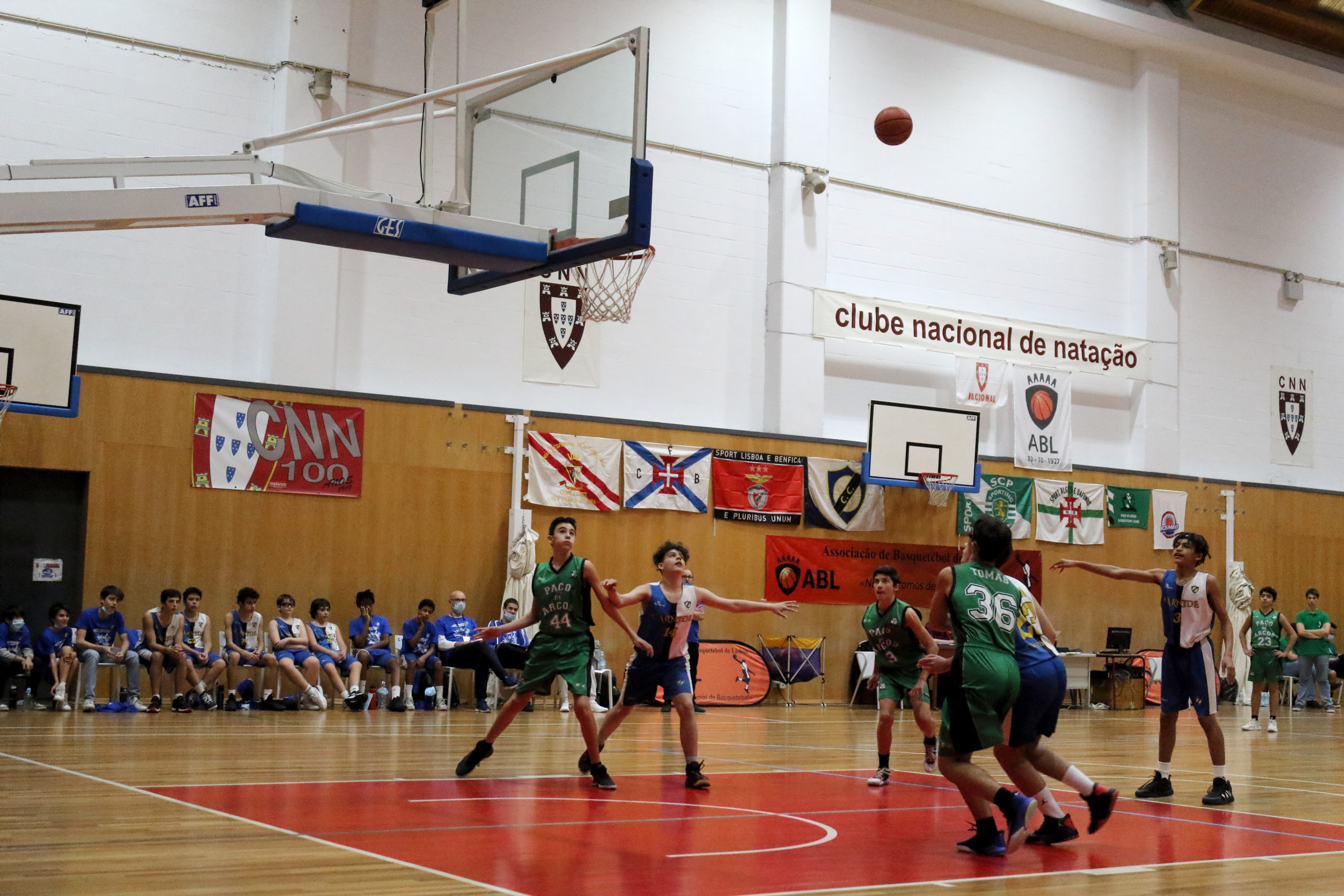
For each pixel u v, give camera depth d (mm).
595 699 15102
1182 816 6820
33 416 13125
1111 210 20969
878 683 8180
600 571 16047
